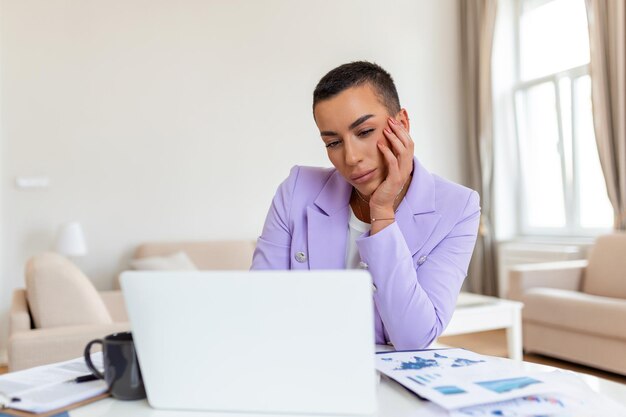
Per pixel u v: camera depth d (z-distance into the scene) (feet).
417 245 3.54
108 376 2.62
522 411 2.25
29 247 12.52
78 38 13.04
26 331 6.42
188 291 2.29
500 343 12.68
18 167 12.47
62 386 2.77
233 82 14.49
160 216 13.73
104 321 7.02
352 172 3.30
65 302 6.77
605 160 12.45
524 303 11.39
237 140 14.52
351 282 2.19
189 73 14.08
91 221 13.08
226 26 14.46
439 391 2.39
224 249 13.48
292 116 15.07
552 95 15.11
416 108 16.43
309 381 2.29
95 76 13.19
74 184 12.94
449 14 16.89
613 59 12.36
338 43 15.57
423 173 3.68
